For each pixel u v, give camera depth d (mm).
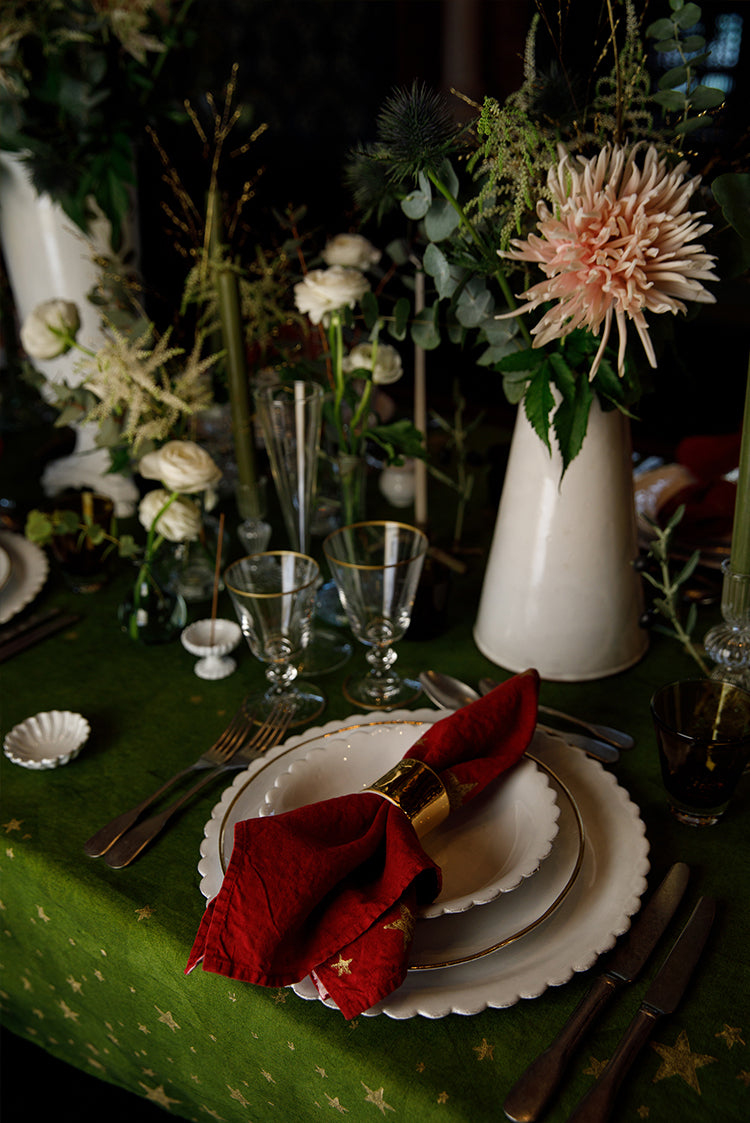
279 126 3818
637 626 907
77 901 689
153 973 662
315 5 3529
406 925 584
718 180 691
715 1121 546
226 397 1125
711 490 1041
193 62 1268
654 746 815
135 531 1202
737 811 749
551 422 819
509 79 3166
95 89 1120
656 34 735
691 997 608
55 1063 1075
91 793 783
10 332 1400
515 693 729
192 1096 725
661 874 692
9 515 1201
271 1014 608
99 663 954
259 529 1094
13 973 801
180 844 728
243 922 584
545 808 668
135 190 1242
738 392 2180
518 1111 542
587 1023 583
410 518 1187
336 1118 613
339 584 846
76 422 1130
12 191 1209
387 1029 593
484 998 583
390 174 814
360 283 952
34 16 1116
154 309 1333
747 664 785
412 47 3297
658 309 670
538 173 725
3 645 977
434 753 687
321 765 723
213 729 855
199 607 1040
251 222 1943
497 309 823
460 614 1014
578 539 850
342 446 993
